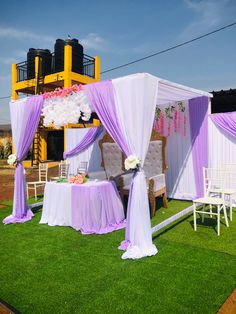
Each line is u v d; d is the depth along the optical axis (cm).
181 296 293
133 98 422
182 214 580
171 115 745
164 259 385
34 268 369
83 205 512
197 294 296
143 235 414
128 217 431
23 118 602
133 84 421
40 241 469
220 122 672
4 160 1980
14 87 1591
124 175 703
